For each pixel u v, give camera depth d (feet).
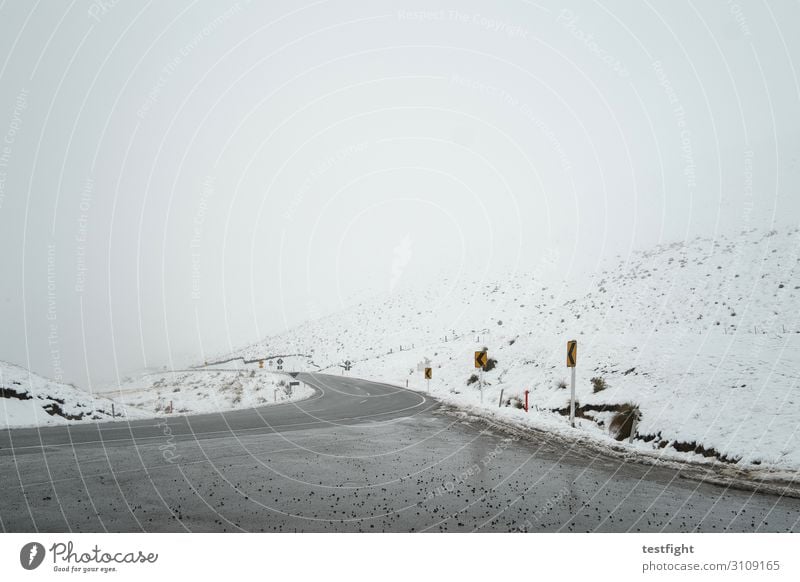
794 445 30.78
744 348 51.01
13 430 43.98
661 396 45.16
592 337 77.77
